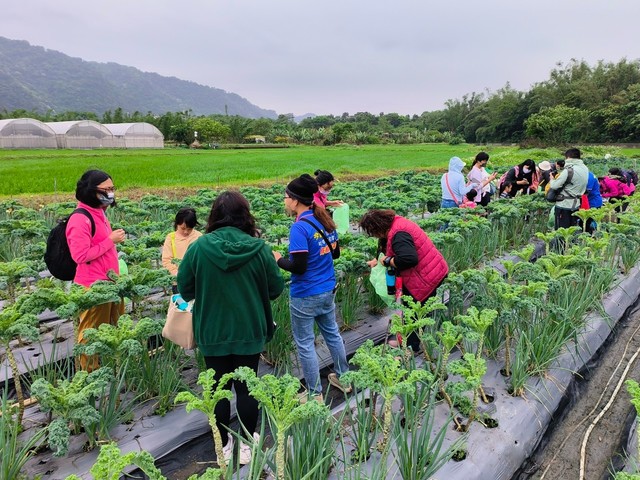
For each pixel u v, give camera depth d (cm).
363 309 692
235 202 354
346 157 4847
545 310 489
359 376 294
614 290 738
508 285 461
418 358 529
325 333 456
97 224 450
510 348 529
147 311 632
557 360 519
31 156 4659
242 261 337
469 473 355
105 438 383
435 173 3075
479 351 388
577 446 436
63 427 307
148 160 4212
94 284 414
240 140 9969
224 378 268
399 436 324
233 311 346
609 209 924
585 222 884
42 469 358
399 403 431
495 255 935
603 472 404
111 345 369
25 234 783
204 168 3241
